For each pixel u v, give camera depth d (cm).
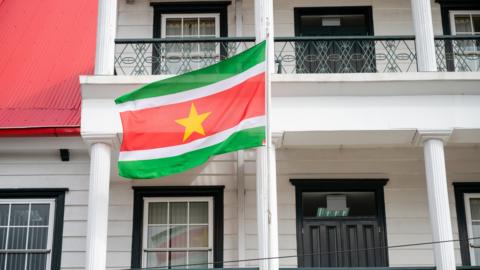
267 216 1239
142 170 1225
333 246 1462
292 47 1586
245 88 1241
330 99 1330
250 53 1255
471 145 1496
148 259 1453
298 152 1497
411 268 1245
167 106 1254
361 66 1577
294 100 1329
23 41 1642
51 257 1439
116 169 1433
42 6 1722
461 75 1324
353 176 1484
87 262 1247
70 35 1652
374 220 1472
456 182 1478
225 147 1217
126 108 1252
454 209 1463
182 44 1600
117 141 1324
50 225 1462
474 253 1448
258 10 1373
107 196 1291
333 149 1498
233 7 1642
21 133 1449
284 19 1634
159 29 1628
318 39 1393
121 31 1623
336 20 1656
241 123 1224
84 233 1451
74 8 1714
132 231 1453
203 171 1492
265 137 1215
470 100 1331
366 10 1639
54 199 1474
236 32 1598
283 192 1475
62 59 1596
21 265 1441
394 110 1324
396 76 1323
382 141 1359
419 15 1383
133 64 1556
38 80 1550
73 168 1489
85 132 1308
